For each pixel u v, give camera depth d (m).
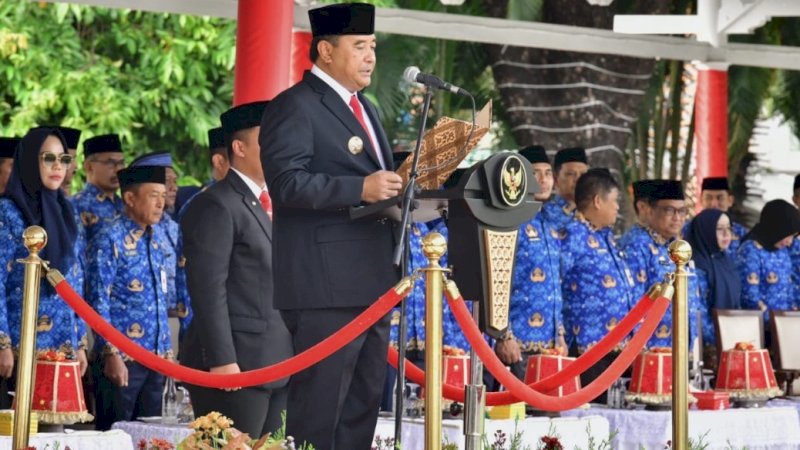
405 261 8.50
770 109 31.55
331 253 8.54
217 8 16.36
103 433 9.73
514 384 8.64
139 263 12.48
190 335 10.10
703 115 21.98
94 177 13.03
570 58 25.55
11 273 11.29
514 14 26.64
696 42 21.39
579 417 11.45
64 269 11.41
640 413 11.98
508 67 25.64
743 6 20.19
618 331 9.50
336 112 8.67
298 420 8.59
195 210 9.95
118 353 12.14
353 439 8.68
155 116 26.31
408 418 10.98
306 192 8.30
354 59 8.70
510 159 8.31
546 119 25.70
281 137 8.53
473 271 8.33
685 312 9.62
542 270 13.84
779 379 15.48
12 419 9.55
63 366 10.00
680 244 9.59
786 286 17.31
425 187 8.41
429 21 18.14
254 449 7.04
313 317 8.59
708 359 16.33
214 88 27.23
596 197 14.27
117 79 26.42
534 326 13.80
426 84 8.26
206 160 27.31
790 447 12.77
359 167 8.66
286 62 15.09
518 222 8.42
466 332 8.34
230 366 9.76
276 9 15.00
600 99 25.59
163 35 26.59
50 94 25.34
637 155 29.84
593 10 26.33
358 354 8.65
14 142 13.13
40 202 11.42
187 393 10.86
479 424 8.67
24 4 25.80
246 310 9.95
